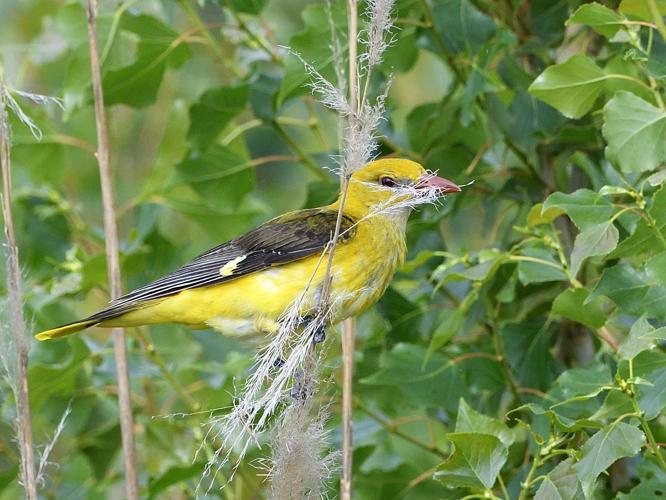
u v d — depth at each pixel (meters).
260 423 6.70
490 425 7.49
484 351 9.93
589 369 8.36
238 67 11.57
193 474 10.11
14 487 11.37
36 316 11.30
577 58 8.12
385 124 10.98
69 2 10.55
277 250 9.12
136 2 11.75
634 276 7.60
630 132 7.70
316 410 9.94
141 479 11.31
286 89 9.81
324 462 6.89
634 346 7.04
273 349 7.15
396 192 8.46
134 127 14.79
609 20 8.00
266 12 13.61
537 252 8.67
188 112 10.77
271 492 6.77
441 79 14.80
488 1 10.55
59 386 10.45
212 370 10.71
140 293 9.03
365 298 9.16
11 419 10.69
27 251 11.77
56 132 12.20
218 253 9.32
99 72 9.17
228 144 11.39
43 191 11.95
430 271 10.45
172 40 10.73
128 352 10.91
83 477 11.62
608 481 9.75
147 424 11.05
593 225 7.48
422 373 9.52
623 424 6.88
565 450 7.27
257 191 14.49
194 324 9.34
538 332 9.80
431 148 10.77
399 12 10.33
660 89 8.48
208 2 11.85
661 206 7.22
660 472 7.50
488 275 8.56
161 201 11.62
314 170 11.16
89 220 13.97
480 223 12.80
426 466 12.17
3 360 7.83
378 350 10.91
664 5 7.88
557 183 10.55
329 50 9.73
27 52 13.34
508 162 11.70
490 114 10.03
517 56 10.81
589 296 7.64
